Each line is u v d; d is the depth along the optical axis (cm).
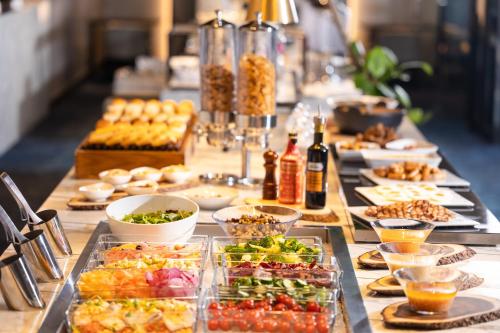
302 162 326
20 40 920
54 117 1073
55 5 1154
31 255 244
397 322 215
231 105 356
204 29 349
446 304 219
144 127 388
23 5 977
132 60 1416
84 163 366
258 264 237
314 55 765
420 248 242
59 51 1188
